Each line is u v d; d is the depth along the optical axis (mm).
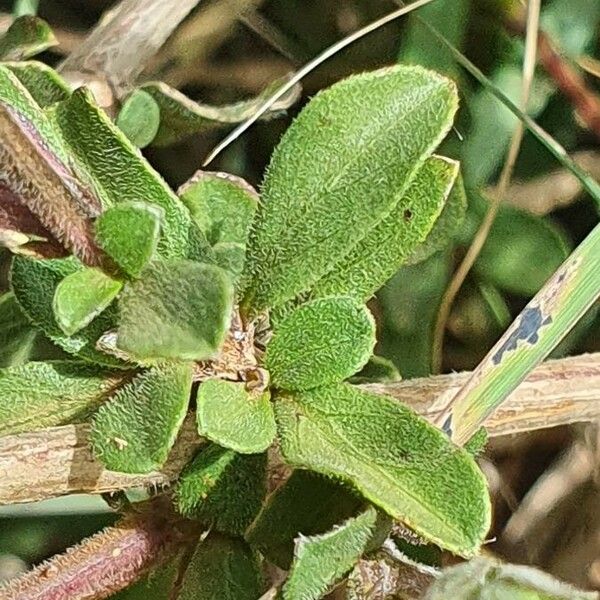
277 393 86
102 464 83
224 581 89
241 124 136
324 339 85
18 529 137
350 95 85
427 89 85
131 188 84
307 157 86
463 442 100
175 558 94
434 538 77
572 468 138
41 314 88
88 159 83
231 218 103
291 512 88
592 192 128
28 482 88
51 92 109
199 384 87
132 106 122
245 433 82
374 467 81
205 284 75
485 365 101
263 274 88
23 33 126
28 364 89
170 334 75
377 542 81
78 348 87
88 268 78
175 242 85
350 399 85
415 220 90
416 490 79
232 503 89
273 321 91
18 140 76
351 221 86
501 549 139
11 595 86
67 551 89
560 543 138
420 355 138
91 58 135
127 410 81
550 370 105
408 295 138
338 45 130
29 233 80
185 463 91
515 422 104
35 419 89
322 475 84
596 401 105
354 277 91
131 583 92
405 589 83
